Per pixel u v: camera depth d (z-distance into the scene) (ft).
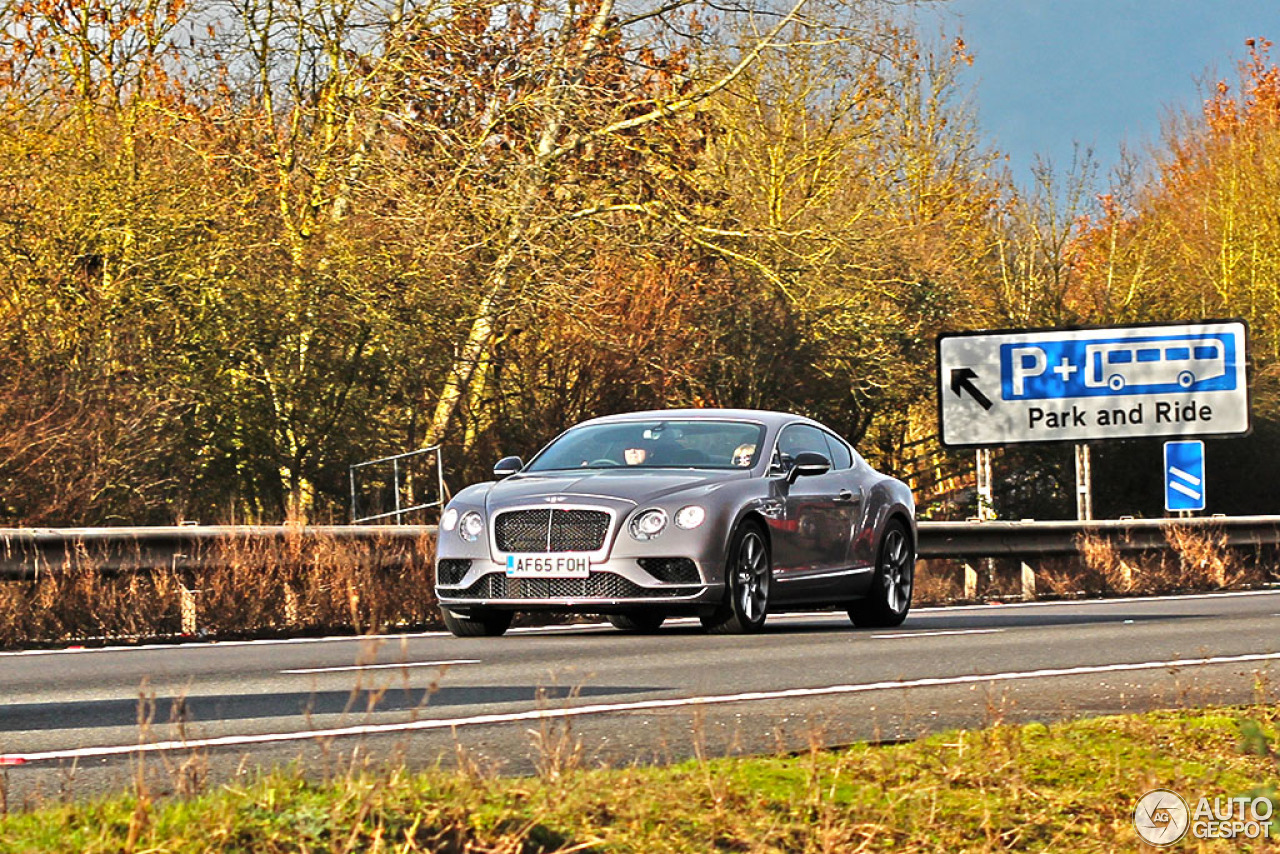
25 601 84.23
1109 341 164.55
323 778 34.60
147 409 126.41
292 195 152.05
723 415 86.94
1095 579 129.08
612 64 167.32
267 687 58.70
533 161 156.87
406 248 147.95
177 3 154.51
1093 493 242.37
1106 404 164.35
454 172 153.99
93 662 69.82
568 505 76.59
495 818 30.58
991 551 123.24
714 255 176.04
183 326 141.59
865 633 81.82
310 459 146.00
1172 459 152.05
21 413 118.21
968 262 242.37
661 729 46.73
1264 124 274.36
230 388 142.72
